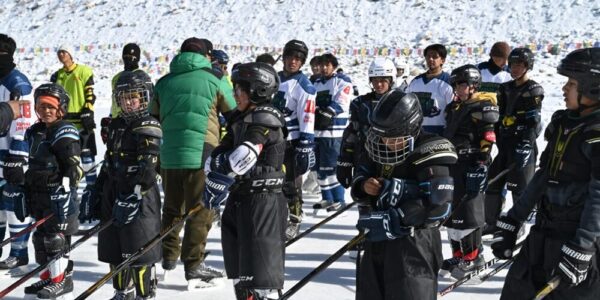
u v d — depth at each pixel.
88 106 8.87
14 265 6.00
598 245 3.37
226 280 5.71
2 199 6.08
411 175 3.46
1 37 5.91
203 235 5.43
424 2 37.16
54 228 4.94
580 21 32.09
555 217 3.47
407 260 3.48
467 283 5.54
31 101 5.72
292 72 6.83
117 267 4.47
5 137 5.91
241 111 4.20
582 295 3.41
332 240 6.98
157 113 5.50
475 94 5.65
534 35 31.34
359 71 26.78
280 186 4.27
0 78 5.92
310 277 3.90
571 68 3.34
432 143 3.42
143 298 4.84
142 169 4.54
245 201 4.18
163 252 5.57
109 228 4.85
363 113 5.34
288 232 6.97
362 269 3.64
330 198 8.25
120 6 42.16
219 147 4.26
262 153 4.17
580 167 3.35
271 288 4.12
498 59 7.52
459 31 33.41
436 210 3.40
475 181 5.47
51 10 42.84
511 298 3.67
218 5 40.53
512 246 3.81
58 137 4.83
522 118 6.58
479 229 5.64
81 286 5.55
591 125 3.30
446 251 6.61
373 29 35.22
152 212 4.79
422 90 6.81
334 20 36.84
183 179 5.35
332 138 8.07
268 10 39.06
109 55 34.47
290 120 6.82
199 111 5.32
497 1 35.88
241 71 4.11
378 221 3.44
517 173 6.75
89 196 5.02
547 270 3.50
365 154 3.68
